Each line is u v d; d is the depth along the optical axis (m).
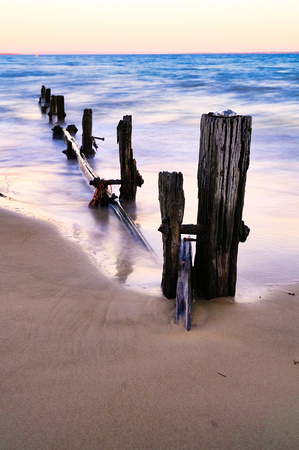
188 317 3.03
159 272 4.27
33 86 35.59
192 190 7.77
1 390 2.34
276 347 2.87
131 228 5.66
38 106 23.02
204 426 2.16
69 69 72.12
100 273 4.00
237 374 2.56
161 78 44.78
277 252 4.90
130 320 3.12
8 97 27.67
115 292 3.59
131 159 7.12
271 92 27.88
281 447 2.05
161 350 2.77
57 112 18.14
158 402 2.30
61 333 2.90
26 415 2.18
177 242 3.37
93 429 2.11
